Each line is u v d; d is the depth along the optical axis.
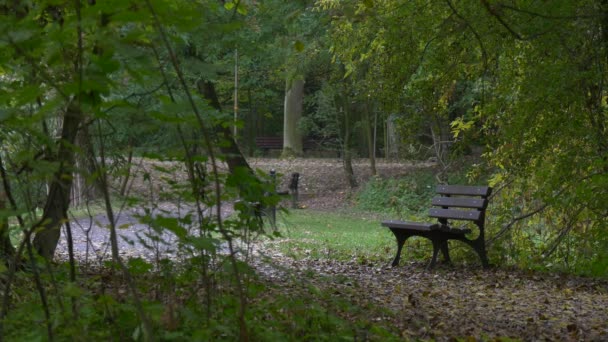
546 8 7.63
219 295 4.94
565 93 8.98
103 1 3.01
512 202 11.50
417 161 32.75
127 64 3.31
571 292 8.84
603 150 9.53
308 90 41.28
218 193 3.48
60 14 4.13
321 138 42.12
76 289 3.44
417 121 10.58
